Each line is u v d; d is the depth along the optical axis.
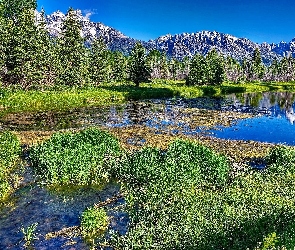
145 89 72.94
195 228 11.98
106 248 12.34
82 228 13.57
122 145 26.36
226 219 12.43
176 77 133.75
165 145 26.91
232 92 84.12
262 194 14.62
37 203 15.94
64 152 18.97
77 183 18.25
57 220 14.38
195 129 33.97
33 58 61.25
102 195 16.91
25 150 24.52
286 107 54.69
